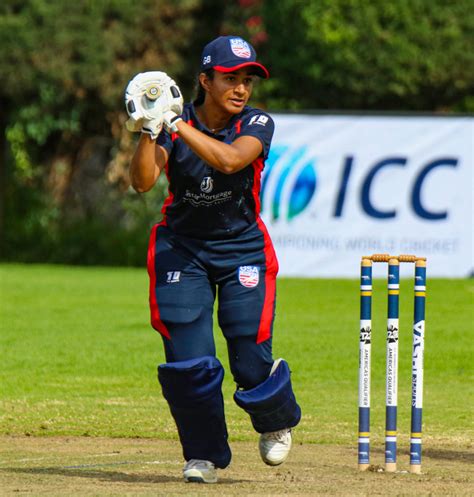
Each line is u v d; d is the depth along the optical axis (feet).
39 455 98.84
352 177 255.29
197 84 80.48
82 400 131.85
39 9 299.38
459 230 254.88
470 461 97.76
